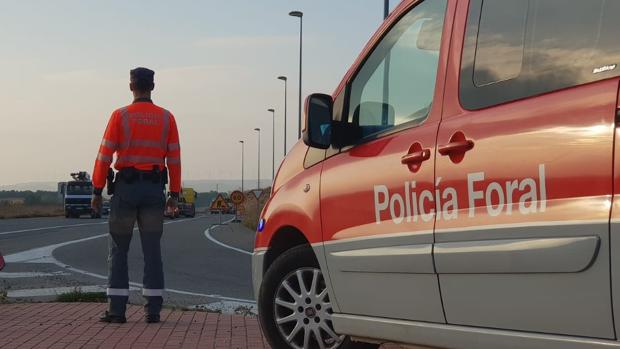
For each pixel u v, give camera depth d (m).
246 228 33.53
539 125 3.07
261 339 6.11
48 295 9.15
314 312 4.70
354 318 4.19
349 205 4.24
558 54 3.08
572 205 2.88
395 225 3.85
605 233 2.75
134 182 6.75
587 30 2.97
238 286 10.73
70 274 11.77
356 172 4.21
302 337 4.80
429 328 3.62
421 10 4.08
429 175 3.63
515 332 3.14
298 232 4.96
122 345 5.81
